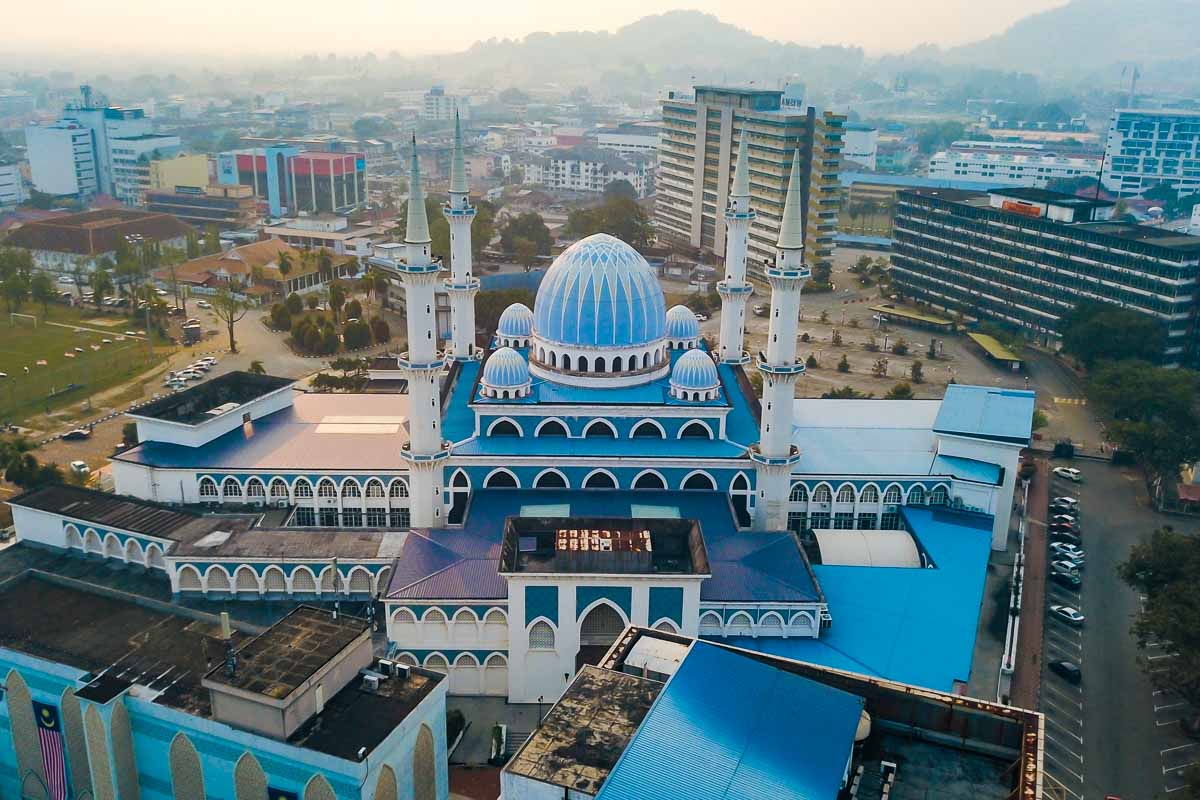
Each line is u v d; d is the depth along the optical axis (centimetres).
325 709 9694
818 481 16138
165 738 9831
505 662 12862
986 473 16188
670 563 12900
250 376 18912
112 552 15150
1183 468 19400
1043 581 15862
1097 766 11681
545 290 16662
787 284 13988
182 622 11381
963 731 8156
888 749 8050
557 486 15312
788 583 13000
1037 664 13675
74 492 15912
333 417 18412
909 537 15475
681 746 7406
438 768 10312
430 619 12650
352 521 16575
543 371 16575
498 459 15038
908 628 12888
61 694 10438
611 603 12281
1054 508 18275
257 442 17262
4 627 11169
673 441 15738
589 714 8269
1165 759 11819
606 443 15575
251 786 9531
